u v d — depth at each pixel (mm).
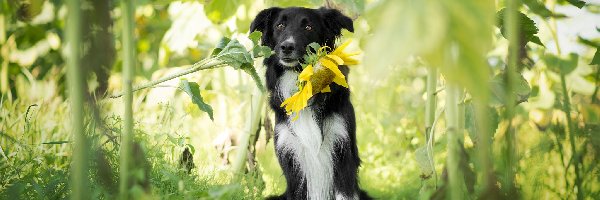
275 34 4934
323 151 4781
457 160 2518
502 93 3279
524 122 4473
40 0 2141
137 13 8242
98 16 1932
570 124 3973
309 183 4855
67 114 5309
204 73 6875
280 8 5051
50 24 7254
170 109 5172
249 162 5805
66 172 3695
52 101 6352
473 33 1041
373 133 7000
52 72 7223
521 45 3416
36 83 7152
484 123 1518
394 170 6441
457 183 2479
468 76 1063
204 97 6605
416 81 7461
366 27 5797
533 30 3316
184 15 6344
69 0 1762
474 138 4031
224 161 5980
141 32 8477
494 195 1861
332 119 4762
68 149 4617
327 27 4977
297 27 4773
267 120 5797
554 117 4547
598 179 3961
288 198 4941
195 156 5699
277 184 5902
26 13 2738
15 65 7477
